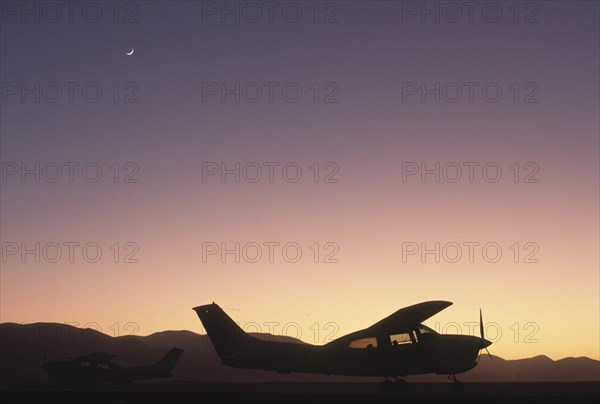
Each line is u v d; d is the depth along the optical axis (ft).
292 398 75.56
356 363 105.19
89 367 169.07
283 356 109.70
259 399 75.00
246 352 112.16
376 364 104.27
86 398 76.54
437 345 103.96
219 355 112.98
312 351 108.68
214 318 114.32
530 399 72.74
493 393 105.70
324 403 70.59
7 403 71.97
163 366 177.47
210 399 74.79
